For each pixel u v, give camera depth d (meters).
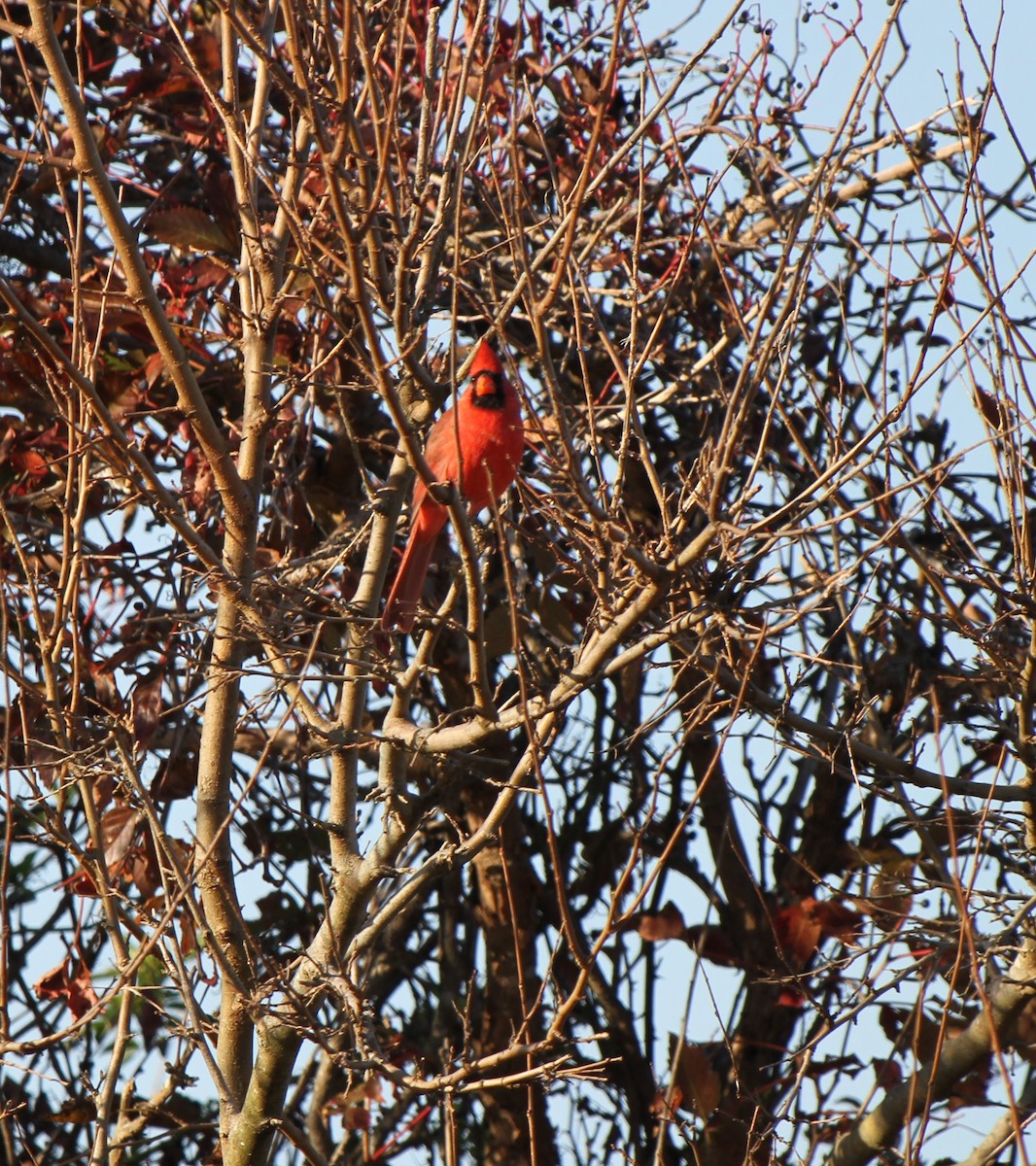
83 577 11.34
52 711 8.36
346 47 7.05
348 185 8.74
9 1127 10.45
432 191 9.65
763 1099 10.72
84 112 7.82
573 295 7.02
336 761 9.16
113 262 11.16
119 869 10.55
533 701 7.98
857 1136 9.85
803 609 7.34
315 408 12.23
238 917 8.13
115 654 10.71
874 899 9.77
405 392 9.07
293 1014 8.14
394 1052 11.28
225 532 8.78
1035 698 9.23
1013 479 8.99
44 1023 11.14
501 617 10.48
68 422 7.87
